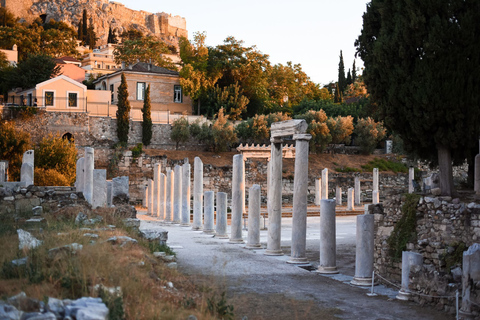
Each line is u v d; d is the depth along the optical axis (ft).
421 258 48.39
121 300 30.89
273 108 262.67
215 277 52.21
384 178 217.56
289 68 326.03
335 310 43.01
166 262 55.06
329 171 213.46
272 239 72.43
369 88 62.49
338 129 230.07
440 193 56.34
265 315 40.42
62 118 186.50
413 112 57.36
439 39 54.60
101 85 240.12
